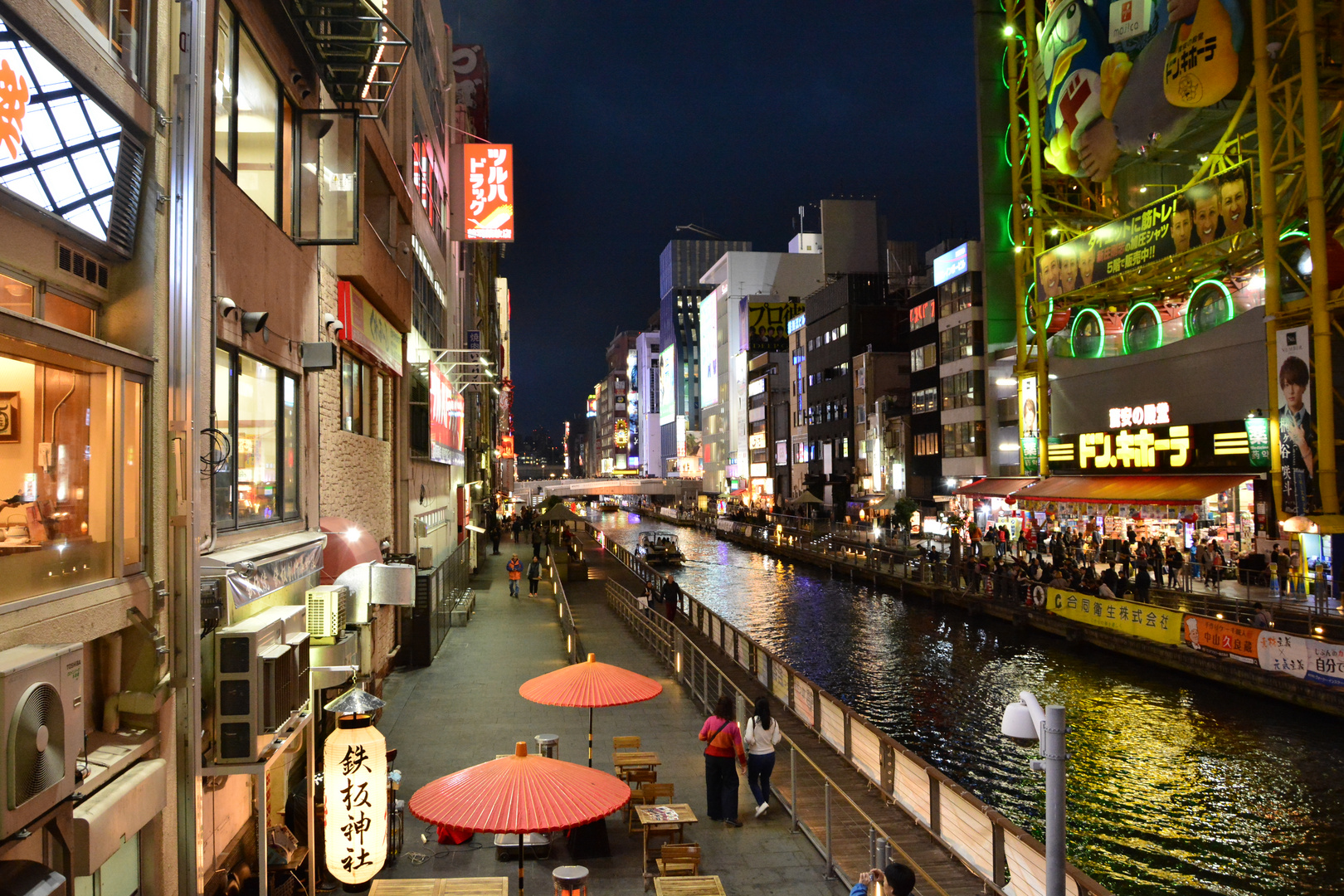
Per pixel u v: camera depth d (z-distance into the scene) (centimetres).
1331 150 3278
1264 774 1909
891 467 7406
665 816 1083
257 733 762
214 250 842
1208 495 3584
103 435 634
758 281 13912
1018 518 5362
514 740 1558
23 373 544
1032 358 5388
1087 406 4853
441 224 3569
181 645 724
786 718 1834
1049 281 4944
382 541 2034
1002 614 3566
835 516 8562
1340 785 1828
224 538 902
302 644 867
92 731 659
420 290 2756
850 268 10519
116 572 643
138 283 684
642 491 15662
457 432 3722
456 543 3844
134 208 671
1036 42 5281
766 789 1249
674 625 2211
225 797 866
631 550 7694
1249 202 3481
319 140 1261
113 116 635
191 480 741
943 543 5338
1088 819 1742
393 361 2133
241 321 946
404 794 1266
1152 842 1627
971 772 2042
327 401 1453
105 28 632
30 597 536
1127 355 4525
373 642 1820
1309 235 3212
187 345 736
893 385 8019
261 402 1054
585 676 1172
